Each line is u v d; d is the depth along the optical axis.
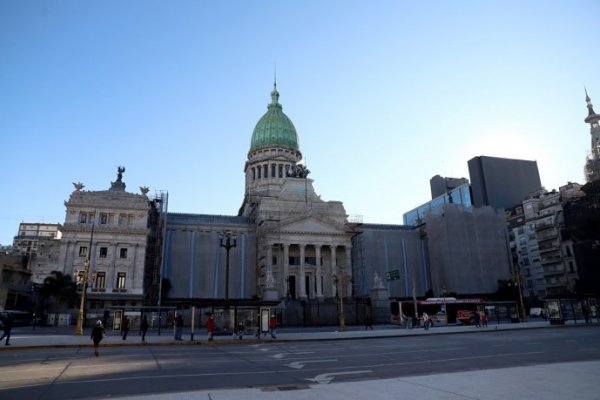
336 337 43.50
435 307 76.25
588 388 14.77
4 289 88.69
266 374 19.94
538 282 116.19
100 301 83.12
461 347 31.95
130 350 32.59
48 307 83.56
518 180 146.00
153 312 62.72
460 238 107.88
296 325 72.31
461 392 14.48
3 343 36.25
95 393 15.47
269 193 126.25
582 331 47.00
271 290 75.25
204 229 107.38
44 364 23.41
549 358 23.94
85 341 38.81
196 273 102.12
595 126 125.31
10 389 16.28
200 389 16.02
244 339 41.56
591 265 99.12
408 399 13.56
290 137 142.50
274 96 150.75
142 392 15.61
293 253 107.88
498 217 113.56
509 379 16.72
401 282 113.94
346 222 116.19
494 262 108.88
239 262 106.12
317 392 14.80
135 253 87.88
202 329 62.28
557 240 110.94
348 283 103.69
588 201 101.50
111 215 89.44
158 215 102.31
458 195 155.88
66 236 85.50
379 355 27.62
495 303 73.62
